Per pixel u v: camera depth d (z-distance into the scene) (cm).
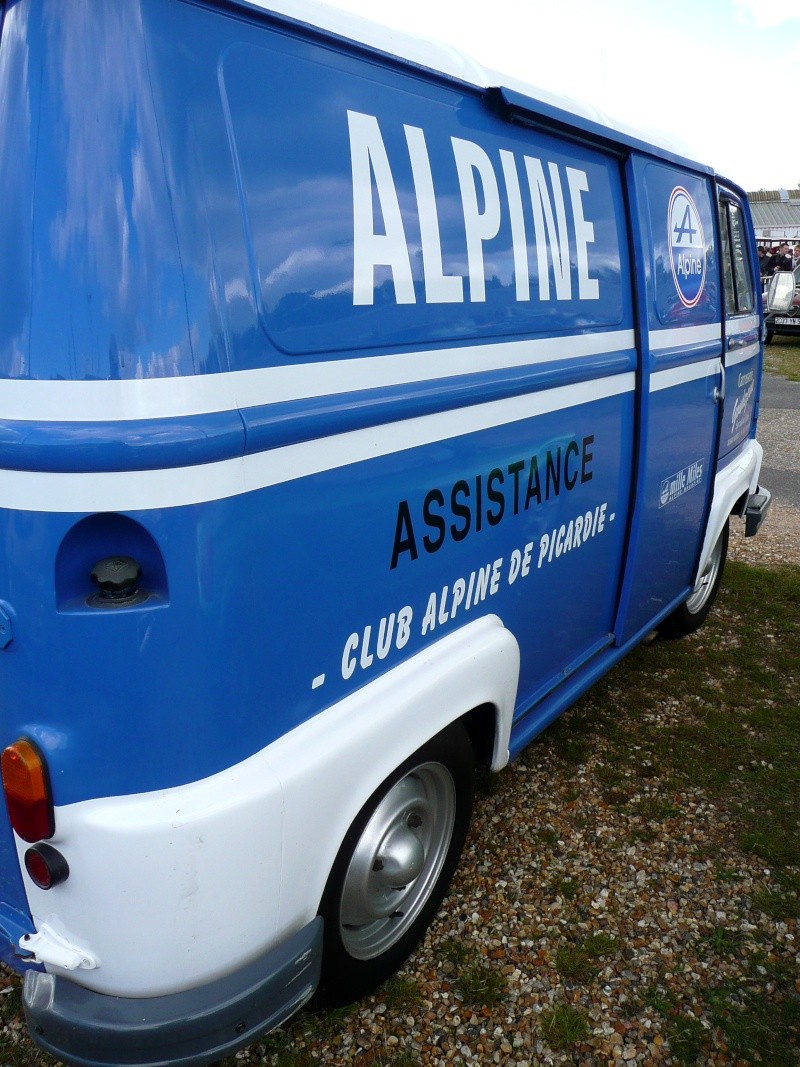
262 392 148
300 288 156
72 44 132
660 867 273
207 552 141
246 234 146
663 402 317
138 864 147
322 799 170
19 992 219
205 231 138
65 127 132
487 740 247
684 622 429
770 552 592
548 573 266
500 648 229
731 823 296
